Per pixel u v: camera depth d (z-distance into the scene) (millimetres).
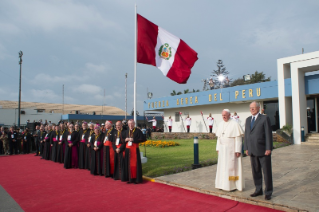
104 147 8453
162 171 8141
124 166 7535
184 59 10516
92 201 5637
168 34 10391
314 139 14977
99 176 8586
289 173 7582
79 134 10602
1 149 17250
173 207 5102
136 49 9852
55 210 5094
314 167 8266
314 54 14758
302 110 15617
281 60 16469
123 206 5234
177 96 26250
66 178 8297
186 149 14594
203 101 23500
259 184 5430
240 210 4855
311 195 5391
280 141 15453
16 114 34000
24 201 5750
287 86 16281
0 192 6578
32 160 13289
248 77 20844
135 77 9891
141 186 6984
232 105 22906
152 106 29578
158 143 16547
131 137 7484
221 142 6016
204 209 4941
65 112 47031
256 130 5352
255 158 5406
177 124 28297
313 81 15805
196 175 7613
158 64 10250
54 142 12633
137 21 9953
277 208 4809
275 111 19922
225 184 5789
